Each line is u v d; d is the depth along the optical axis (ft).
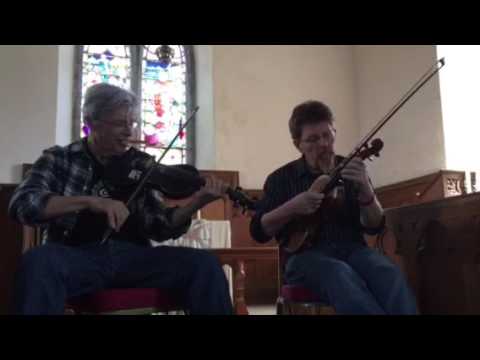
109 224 5.52
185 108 22.97
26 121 19.24
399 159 19.74
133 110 6.39
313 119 6.79
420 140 18.65
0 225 8.38
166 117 22.61
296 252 6.53
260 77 22.21
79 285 5.54
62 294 5.15
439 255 6.72
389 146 20.38
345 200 6.73
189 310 5.77
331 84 22.89
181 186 6.45
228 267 13.52
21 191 5.61
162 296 5.90
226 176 20.67
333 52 23.22
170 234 6.42
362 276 5.91
